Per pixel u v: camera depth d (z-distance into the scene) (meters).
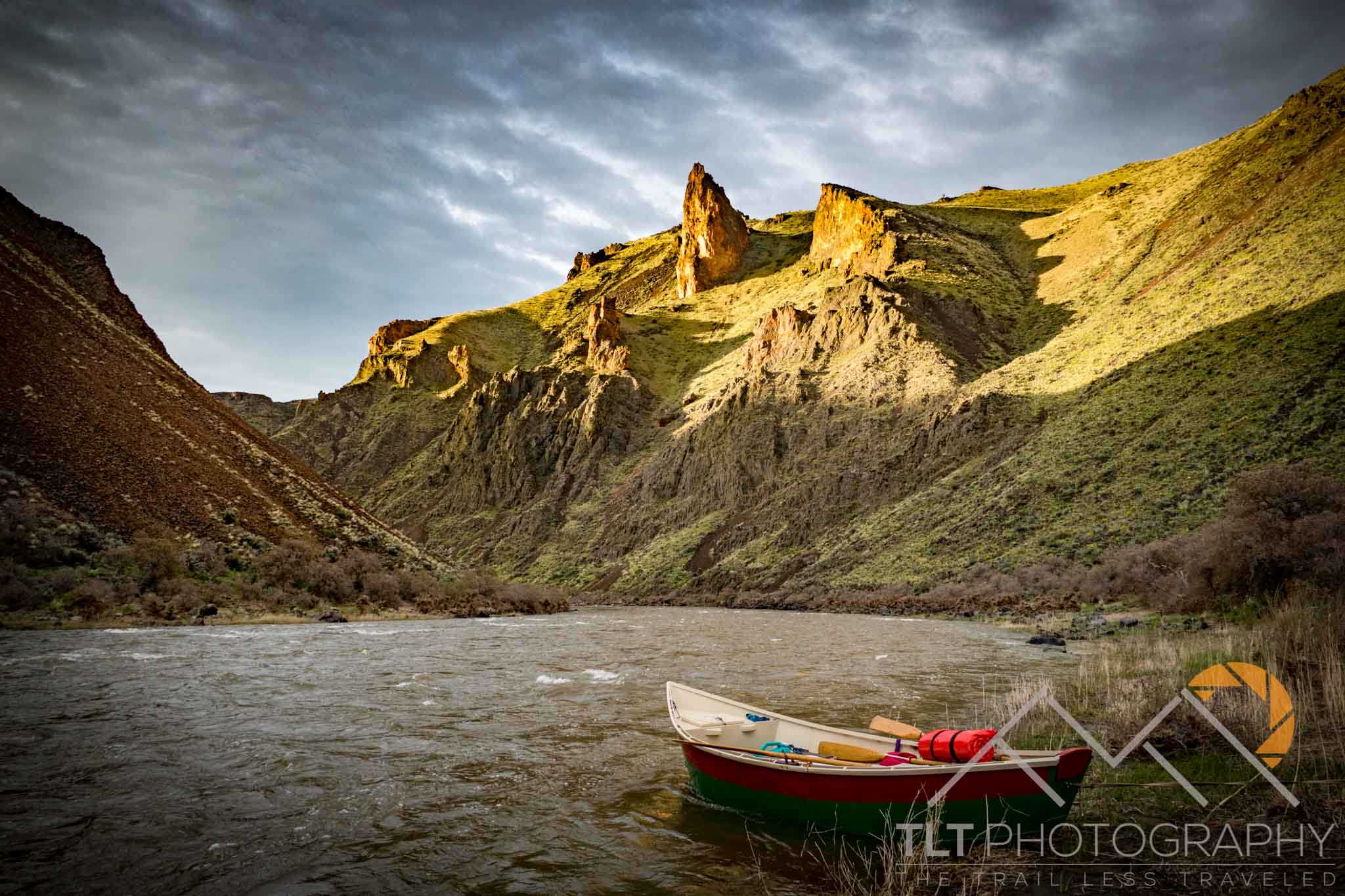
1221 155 115.75
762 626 42.22
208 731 13.05
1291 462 40.12
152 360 57.97
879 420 87.06
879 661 24.44
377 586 49.50
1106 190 142.75
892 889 6.56
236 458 53.62
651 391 138.50
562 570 103.75
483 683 19.25
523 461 133.50
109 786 9.79
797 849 7.71
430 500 142.50
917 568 57.69
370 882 6.93
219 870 7.17
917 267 123.88
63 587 32.84
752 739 9.92
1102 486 51.88
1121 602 38.78
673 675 21.00
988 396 76.38
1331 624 14.82
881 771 7.48
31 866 7.14
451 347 197.25
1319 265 57.47
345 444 172.50
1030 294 112.75
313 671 20.83
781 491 89.25
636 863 7.35
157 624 32.78
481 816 8.83
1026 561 49.06
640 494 110.19
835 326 108.88
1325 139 83.69
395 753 11.81
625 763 11.29
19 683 17.45
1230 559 28.84
